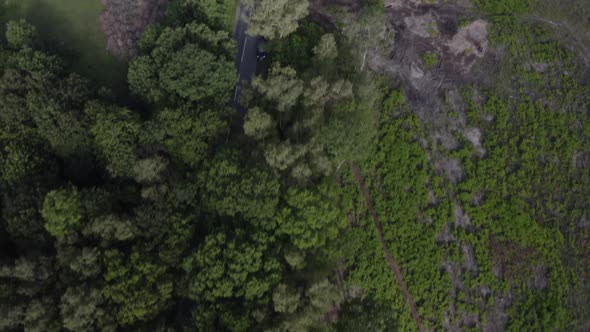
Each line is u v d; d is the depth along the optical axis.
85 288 39.78
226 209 43.00
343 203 52.50
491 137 58.03
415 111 59.16
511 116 59.69
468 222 54.22
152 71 50.62
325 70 53.38
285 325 38.44
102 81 59.12
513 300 51.19
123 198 47.16
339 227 47.19
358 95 50.84
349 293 50.31
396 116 58.53
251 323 39.81
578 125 59.78
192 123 47.34
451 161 56.91
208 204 45.34
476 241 53.09
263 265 40.84
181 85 47.97
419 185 54.84
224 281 39.53
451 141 57.94
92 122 48.38
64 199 41.19
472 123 58.88
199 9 54.53
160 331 41.28
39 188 44.91
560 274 52.19
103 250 42.19
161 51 50.47
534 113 59.75
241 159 46.12
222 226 43.22
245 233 42.59
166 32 50.25
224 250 40.72
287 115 49.94
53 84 50.16
